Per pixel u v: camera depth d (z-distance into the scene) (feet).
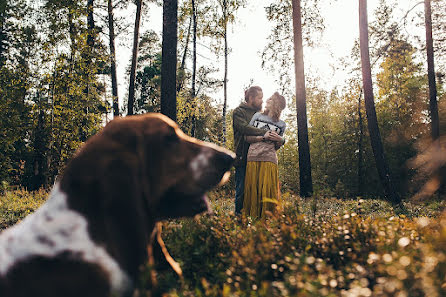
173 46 29.78
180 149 7.54
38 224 5.92
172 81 29.66
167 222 12.55
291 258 7.30
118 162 6.33
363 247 9.29
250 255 8.04
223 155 8.06
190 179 7.55
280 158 99.30
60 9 55.93
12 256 5.62
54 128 61.00
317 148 98.02
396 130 82.53
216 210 13.57
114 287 5.79
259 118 17.44
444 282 5.88
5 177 70.03
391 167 81.61
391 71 77.56
